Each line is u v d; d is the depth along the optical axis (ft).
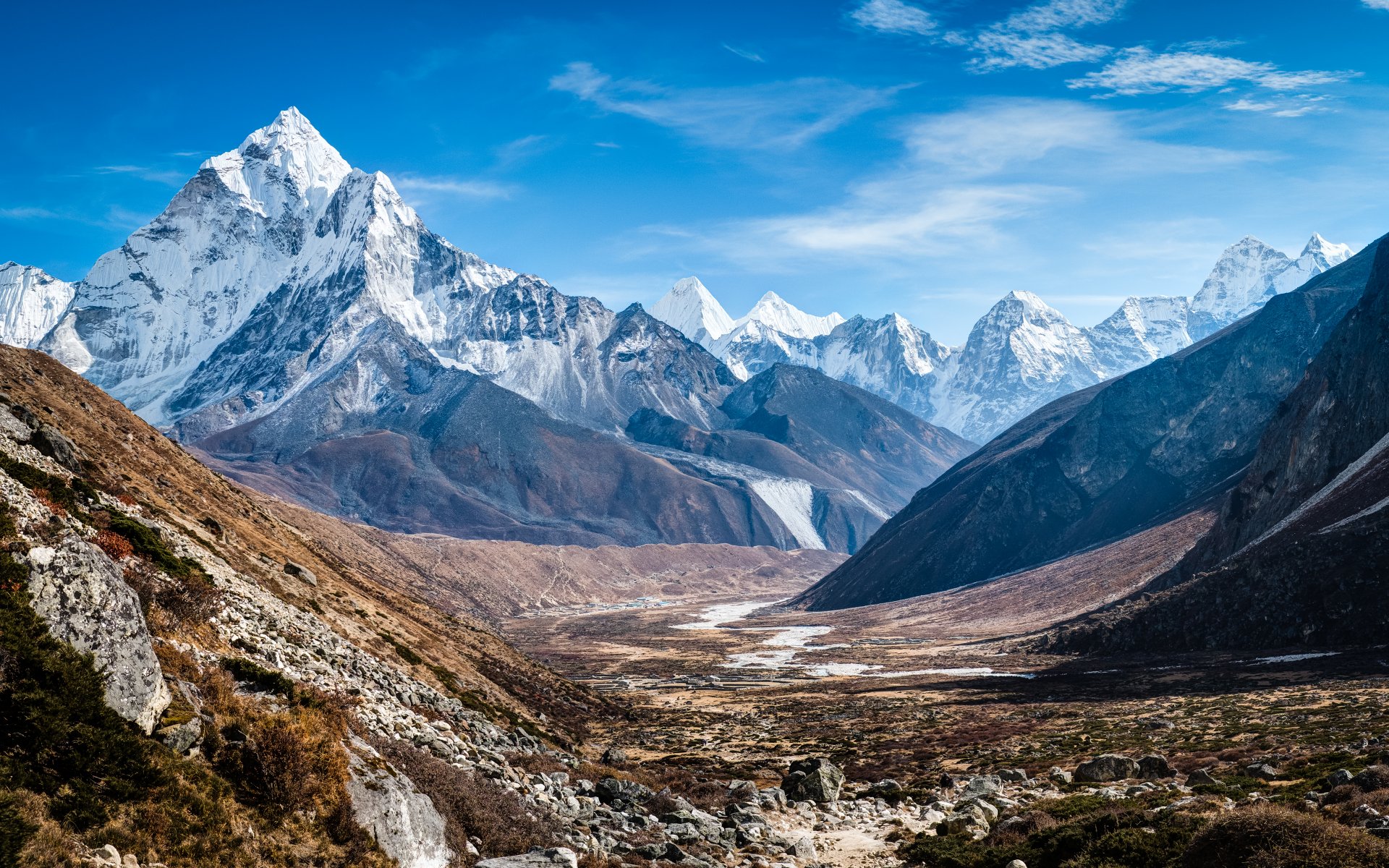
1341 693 265.13
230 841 63.00
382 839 74.02
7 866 49.88
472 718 163.84
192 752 67.92
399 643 200.85
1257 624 427.74
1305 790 118.73
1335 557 419.95
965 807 143.54
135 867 56.13
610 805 128.06
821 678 533.14
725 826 126.52
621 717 331.77
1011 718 306.55
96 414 244.42
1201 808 104.32
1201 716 256.52
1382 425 515.09
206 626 103.50
